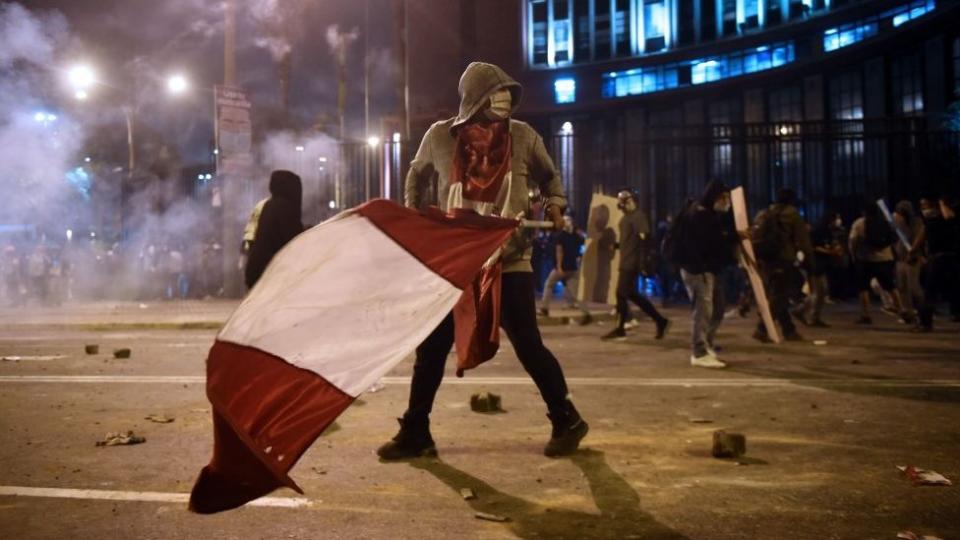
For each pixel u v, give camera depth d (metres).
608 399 6.51
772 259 10.74
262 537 3.35
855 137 20.36
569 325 13.77
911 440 5.01
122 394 6.95
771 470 4.34
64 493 3.98
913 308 13.09
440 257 3.34
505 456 4.69
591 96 50.28
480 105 4.56
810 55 40.69
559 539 3.30
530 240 4.63
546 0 51.47
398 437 4.67
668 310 17.20
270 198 5.83
